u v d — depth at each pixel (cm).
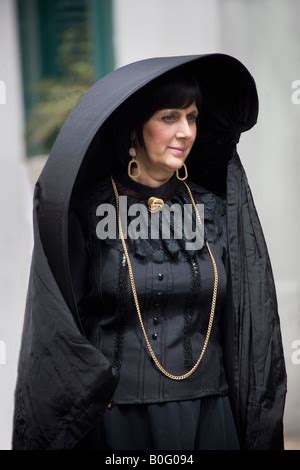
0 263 652
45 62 684
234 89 439
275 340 439
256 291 438
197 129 452
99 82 422
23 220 653
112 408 417
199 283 420
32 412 407
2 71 665
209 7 665
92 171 437
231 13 670
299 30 679
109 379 395
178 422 417
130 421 417
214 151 451
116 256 418
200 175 459
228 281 438
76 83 683
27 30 680
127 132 425
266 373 435
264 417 434
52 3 683
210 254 429
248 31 673
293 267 696
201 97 427
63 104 677
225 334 440
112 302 416
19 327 650
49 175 407
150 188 430
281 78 682
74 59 685
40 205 408
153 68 405
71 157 400
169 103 411
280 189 690
